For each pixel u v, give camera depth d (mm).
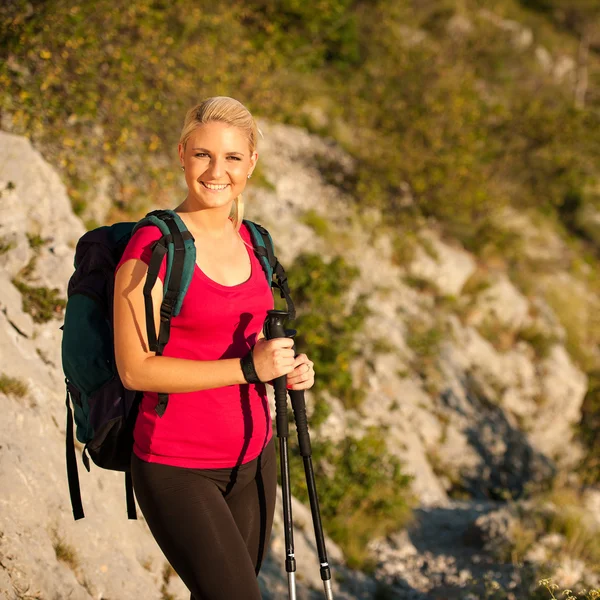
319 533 2277
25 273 5172
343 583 5922
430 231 12758
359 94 13602
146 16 8750
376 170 12297
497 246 13594
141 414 2191
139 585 3697
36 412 4008
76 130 8156
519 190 15180
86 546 3609
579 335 13555
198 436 2156
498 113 14680
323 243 10688
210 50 9602
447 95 13617
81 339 2189
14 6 7371
